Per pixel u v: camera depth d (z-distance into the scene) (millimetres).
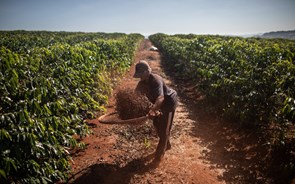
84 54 6703
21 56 4406
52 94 4199
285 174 4004
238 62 7570
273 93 5492
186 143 5477
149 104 4352
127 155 4887
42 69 4738
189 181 4074
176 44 18859
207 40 14070
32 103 3467
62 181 4008
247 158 4758
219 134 5945
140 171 4344
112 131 6051
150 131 5930
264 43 13156
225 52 9227
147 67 4203
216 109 7473
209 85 8117
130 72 14859
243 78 6328
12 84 3479
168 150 5133
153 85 4156
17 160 3094
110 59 10148
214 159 4789
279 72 5750
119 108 4516
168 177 4176
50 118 3736
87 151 5078
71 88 5441
